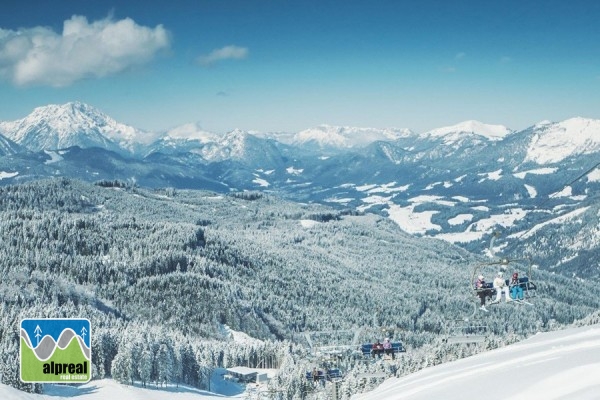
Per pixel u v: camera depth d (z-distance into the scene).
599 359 33.66
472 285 51.31
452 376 42.91
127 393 158.38
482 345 97.25
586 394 28.28
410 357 106.00
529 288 49.81
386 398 43.81
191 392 173.62
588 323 96.25
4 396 133.88
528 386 32.31
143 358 170.25
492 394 33.09
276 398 145.75
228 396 181.75
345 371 138.88
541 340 50.12
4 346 162.00
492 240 50.69
